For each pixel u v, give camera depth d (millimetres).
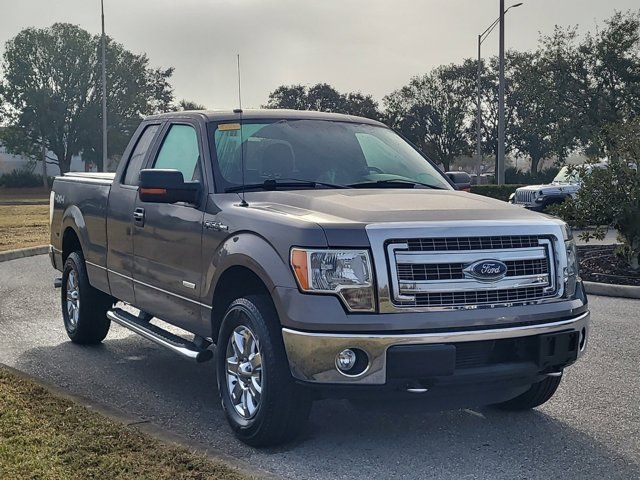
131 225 6734
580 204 13094
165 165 6617
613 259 13617
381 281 4594
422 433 5445
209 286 5543
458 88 83062
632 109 40750
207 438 5289
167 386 6613
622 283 11805
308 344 4598
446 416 5848
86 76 86625
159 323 8992
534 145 77188
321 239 4664
